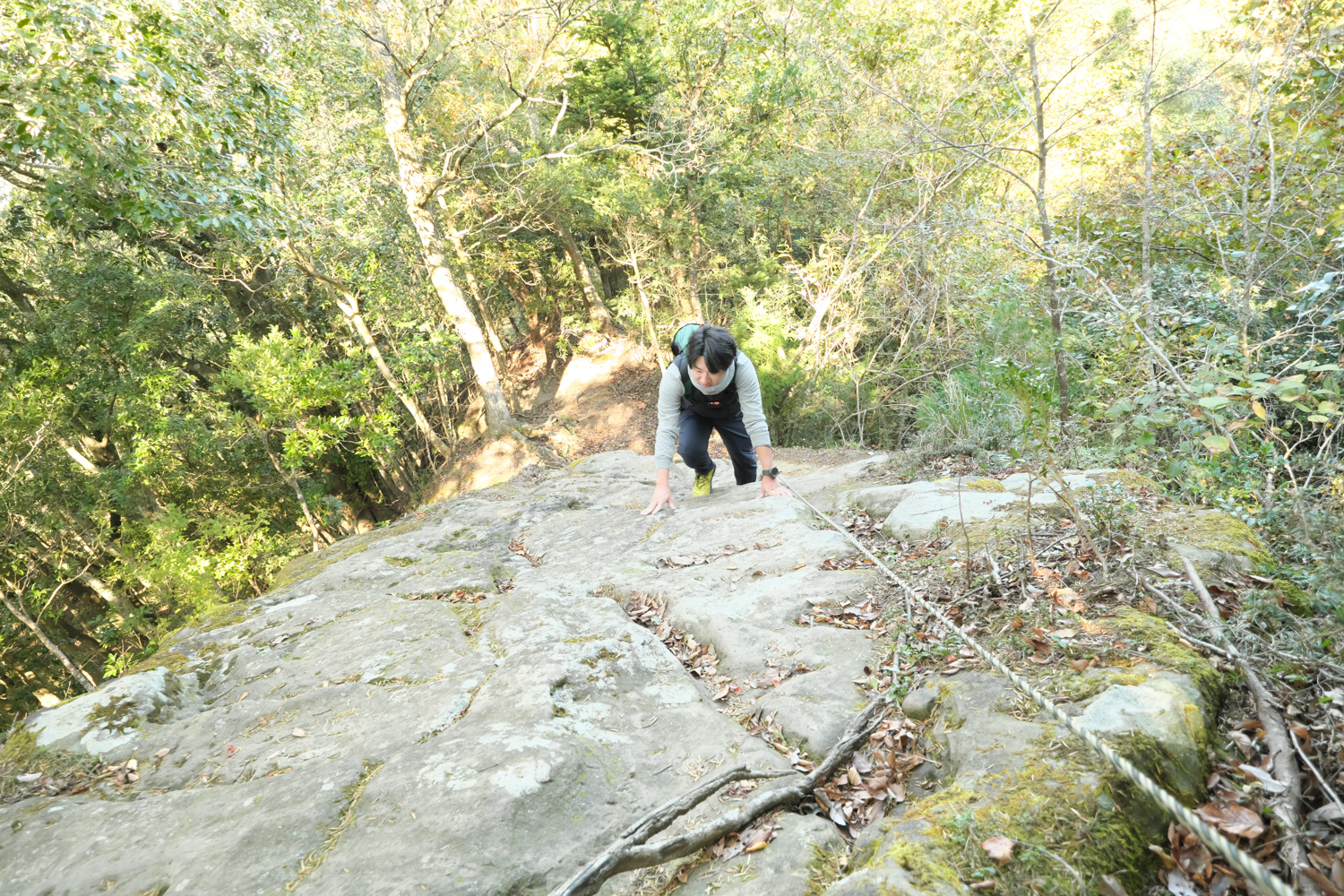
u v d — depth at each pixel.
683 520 5.05
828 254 14.30
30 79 6.32
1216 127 7.25
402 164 15.27
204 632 4.32
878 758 2.39
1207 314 5.53
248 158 9.45
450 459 18.30
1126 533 3.18
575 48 15.25
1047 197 6.70
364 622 4.02
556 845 2.15
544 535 5.62
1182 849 1.78
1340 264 5.15
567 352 21.27
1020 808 1.84
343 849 2.16
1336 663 2.27
